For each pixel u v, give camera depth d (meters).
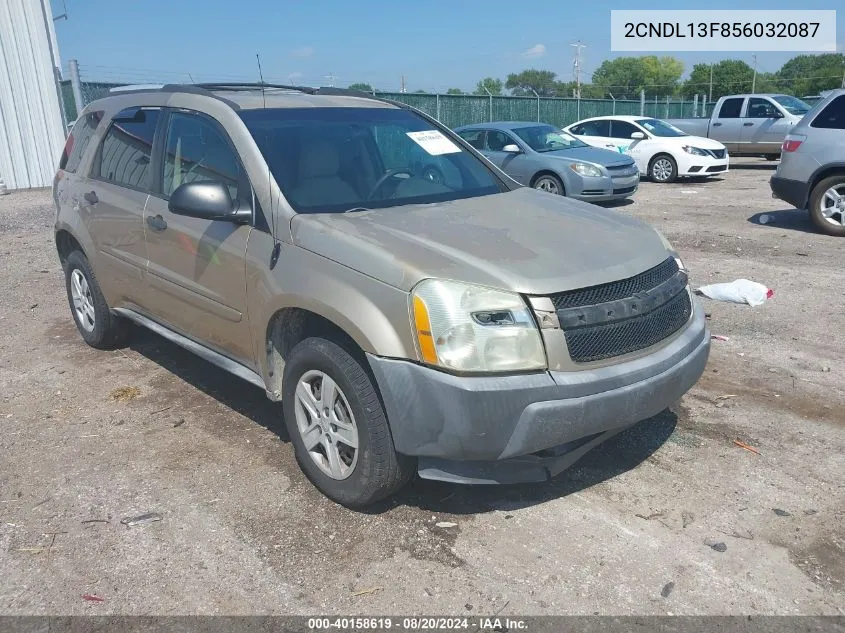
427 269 3.17
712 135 20.06
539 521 3.49
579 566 3.17
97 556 3.29
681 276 3.85
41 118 16.72
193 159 4.42
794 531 3.38
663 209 12.70
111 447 4.28
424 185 4.38
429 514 3.57
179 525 3.51
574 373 3.17
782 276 7.72
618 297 3.34
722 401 4.72
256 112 4.29
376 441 3.33
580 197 12.69
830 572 3.11
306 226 3.63
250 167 3.97
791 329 6.06
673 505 3.60
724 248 9.19
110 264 5.19
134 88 5.39
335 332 3.54
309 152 4.13
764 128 19.17
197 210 3.78
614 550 3.27
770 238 9.75
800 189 9.97
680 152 16.78
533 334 3.11
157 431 4.46
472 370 3.06
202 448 4.25
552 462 3.35
